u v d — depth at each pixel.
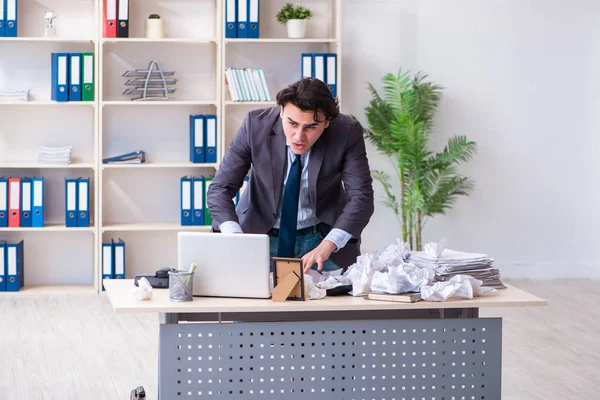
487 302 2.82
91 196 6.40
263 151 3.25
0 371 4.39
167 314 2.81
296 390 2.84
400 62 6.62
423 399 2.91
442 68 6.68
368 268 2.95
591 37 6.84
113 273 6.25
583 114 6.90
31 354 4.71
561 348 4.96
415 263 3.03
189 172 6.53
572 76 6.85
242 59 6.41
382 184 6.68
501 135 6.82
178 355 2.79
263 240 2.79
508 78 6.77
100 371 4.43
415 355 2.89
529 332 5.32
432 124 6.71
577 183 6.96
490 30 6.71
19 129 6.27
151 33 6.13
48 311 5.70
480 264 3.02
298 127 2.94
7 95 6.05
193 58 6.38
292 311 2.97
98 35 6.03
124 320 5.51
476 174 6.83
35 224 6.12
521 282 6.84
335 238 3.12
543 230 6.97
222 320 2.96
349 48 6.55
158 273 3.04
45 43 6.23
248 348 2.81
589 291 6.53
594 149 6.95
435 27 6.64
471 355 2.92
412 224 6.61
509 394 4.12
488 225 6.89
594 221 7.02
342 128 3.24
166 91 6.17
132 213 6.48
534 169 6.89
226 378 2.81
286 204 3.28
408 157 6.28
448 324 2.90
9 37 5.93
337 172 3.28
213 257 2.82
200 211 6.27
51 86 6.19
